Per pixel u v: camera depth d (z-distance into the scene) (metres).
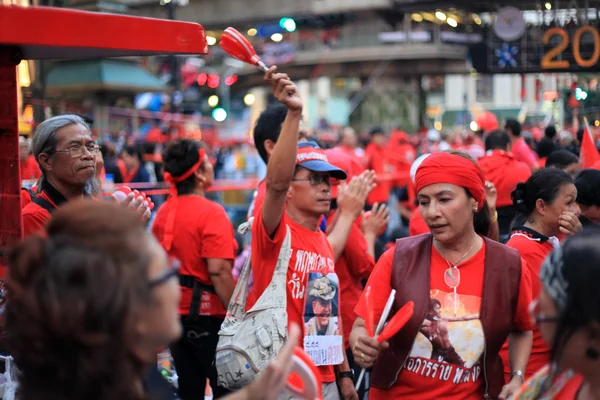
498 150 7.52
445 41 41.81
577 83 13.42
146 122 22.31
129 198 3.49
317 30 44.72
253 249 3.69
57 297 1.40
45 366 1.44
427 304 3.24
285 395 3.23
